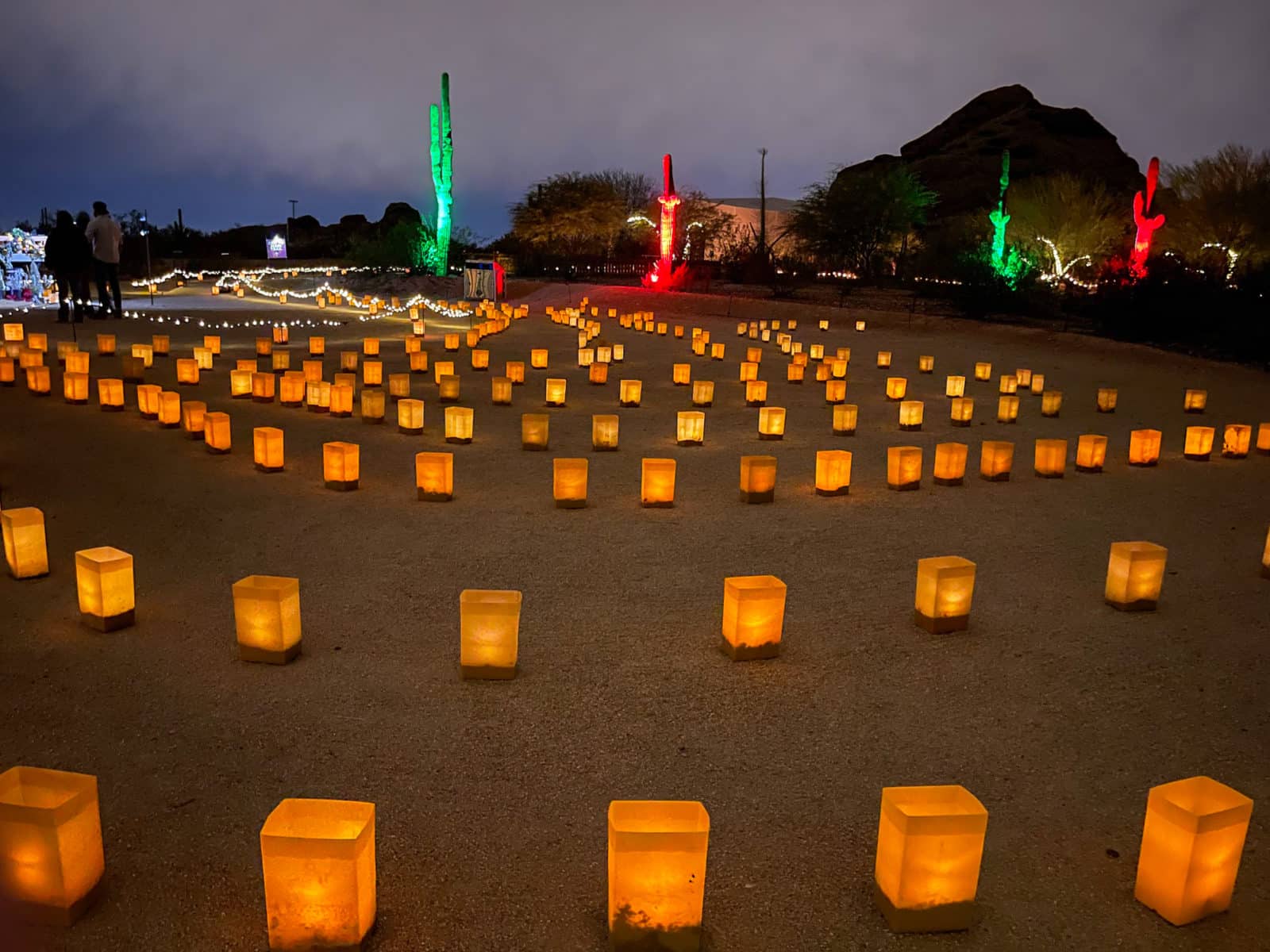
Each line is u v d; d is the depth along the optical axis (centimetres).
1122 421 1300
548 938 268
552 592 565
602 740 388
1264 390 1612
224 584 562
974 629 522
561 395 1293
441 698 421
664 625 517
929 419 1273
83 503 719
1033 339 2188
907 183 4347
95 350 1532
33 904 267
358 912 256
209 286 3741
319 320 2472
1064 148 6172
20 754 361
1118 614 550
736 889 292
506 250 5562
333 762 364
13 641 466
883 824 280
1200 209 3052
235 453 905
